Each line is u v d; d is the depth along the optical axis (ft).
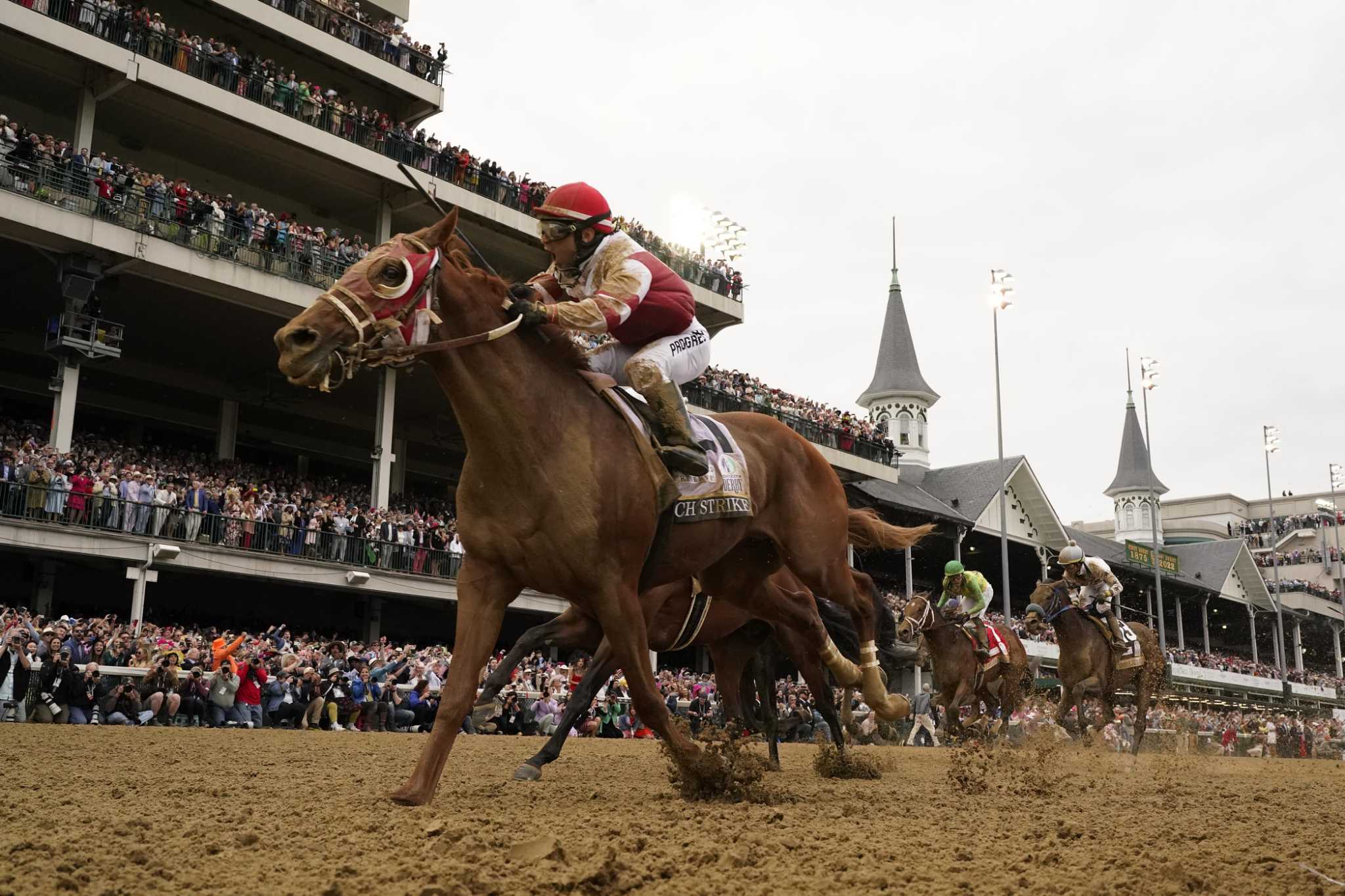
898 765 36.32
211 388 104.99
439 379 16.53
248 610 93.25
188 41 79.41
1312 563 268.62
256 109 81.51
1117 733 75.25
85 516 66.13
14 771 21.33
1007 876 11.33
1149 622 206.80
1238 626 224.53
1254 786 28.25
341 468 120.47
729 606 29.32
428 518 92.68
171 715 50.96
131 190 72.69
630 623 17.06
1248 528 309.22
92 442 82.12
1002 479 105.40
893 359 206.08
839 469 123.85
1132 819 17.15
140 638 55.88
